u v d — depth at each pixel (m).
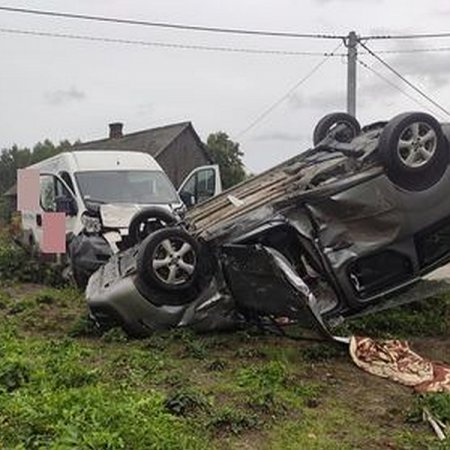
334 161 9.11
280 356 8.09
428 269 8.91
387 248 8.57
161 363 7.79
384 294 8.61
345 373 7.58
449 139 8.71
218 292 8.96
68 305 11.95
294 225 8.53
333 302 8.52
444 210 8.70
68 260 14.37
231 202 9.55
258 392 6.68
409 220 8.57
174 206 14.66
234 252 8.40
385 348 7.79
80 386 6.83
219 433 5.79
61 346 8.61
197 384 7.12
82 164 15.31
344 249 8.46
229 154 48.25
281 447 5.57
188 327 9.05
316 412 6.36
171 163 44.00
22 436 5.16
